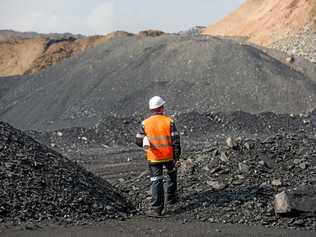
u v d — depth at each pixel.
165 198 9.52
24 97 36.78
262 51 38.09
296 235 7.66
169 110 29.33
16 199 8.09
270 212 8.59
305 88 31.47
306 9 49.22
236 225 8.12
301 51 41.72
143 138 9.02
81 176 9.90
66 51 65.62
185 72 32.94
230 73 32.34
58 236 7.13
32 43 70.50
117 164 17.22
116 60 36.41
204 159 11.12
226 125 26.53
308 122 27.42
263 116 27.59
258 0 67.06
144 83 32.66
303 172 10.60
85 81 34.59
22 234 7.11
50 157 10.03
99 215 8.48
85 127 26.67
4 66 69.75
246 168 10.41
